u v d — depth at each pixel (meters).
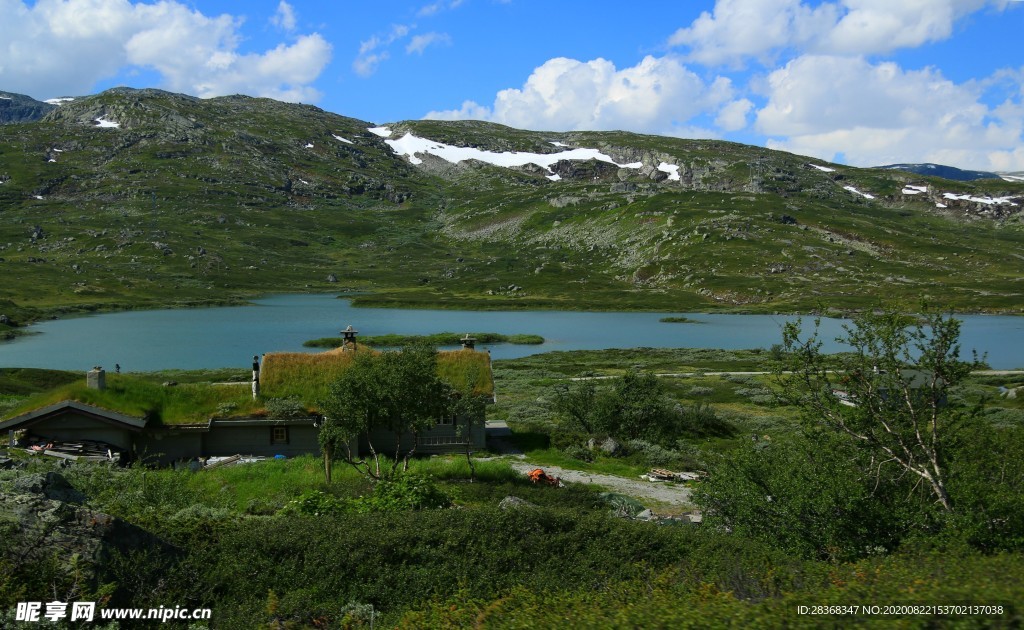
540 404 66.50
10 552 12.30
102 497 20.72
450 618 12.36
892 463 18.05
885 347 17.44
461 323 162.88
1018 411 59.28
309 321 160.00
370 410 31.12
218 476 31.50
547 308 199.12
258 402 41.22
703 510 23.28
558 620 11.09
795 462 19.22
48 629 11.16
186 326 147.75
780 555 16.31
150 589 13.16
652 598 12.26
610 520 19.55
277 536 16.14
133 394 39.12
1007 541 14.81
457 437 44.88
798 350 18.75
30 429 36.06
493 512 18.98
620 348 124.19
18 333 133.62
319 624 13.40
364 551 15.93
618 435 51.50
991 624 8.60
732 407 69.25
